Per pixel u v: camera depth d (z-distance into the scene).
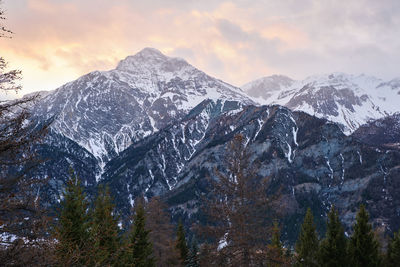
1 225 11.62
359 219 33.19
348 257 32.50
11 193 11.95
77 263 13.38
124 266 29.06
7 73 11.86
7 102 12.02
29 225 12.03
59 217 25.94
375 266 31.86
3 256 11.33
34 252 11.82
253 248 26.44
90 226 27.25
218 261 26.16
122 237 32.88
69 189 28.16
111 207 32.66
